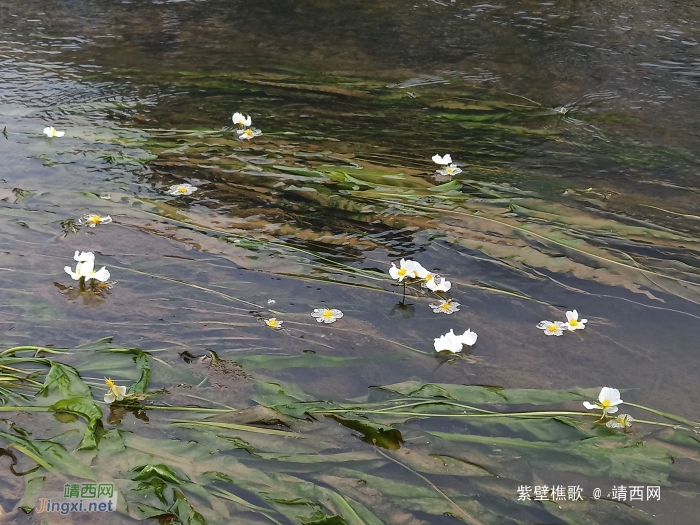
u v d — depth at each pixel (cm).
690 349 230
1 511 163
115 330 234
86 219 305
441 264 281
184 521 163
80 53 518
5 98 433
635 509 169
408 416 198
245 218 311
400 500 170
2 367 212
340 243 295
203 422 194
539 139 402
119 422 193
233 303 252
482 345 233
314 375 216
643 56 509
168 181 344
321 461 182
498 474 179
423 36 561
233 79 480
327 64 510
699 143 390
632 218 313
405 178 352
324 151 383
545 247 291
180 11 623
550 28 569
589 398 206
